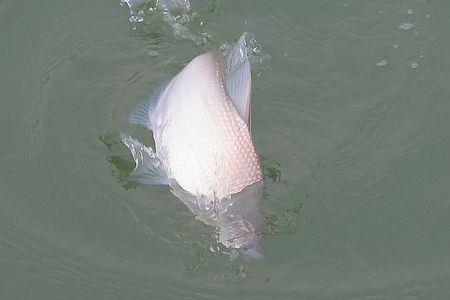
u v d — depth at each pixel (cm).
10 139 898
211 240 801
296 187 854
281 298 773
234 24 1017
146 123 865
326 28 1022
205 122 790
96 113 919
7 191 853
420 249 820
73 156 880
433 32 1024
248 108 788
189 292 776
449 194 866
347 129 922
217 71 809
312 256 804
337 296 777
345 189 862
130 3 1027
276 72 974
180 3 1023
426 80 977
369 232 830
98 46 985
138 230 819
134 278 784
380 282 791
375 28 1025
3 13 1018
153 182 823
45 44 991
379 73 982
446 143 915
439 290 788
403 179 878
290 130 915
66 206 841
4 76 961
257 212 770
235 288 779
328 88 963
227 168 778
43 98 934
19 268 795
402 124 932
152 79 949
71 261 798
